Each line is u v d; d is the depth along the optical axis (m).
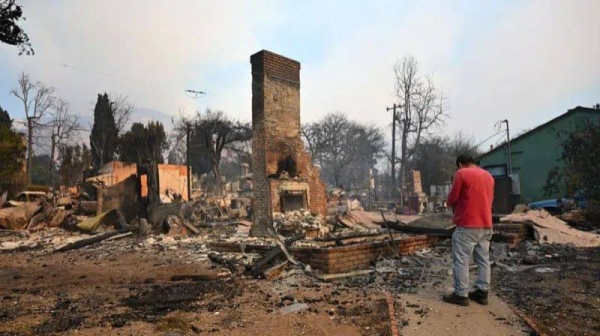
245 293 5.80
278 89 15.25
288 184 14.77
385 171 56.72
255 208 14.64
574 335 3.91
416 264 7.37
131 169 35.25
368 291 5.74
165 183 35.28
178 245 12.23
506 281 6.18
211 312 4.88
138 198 18.53
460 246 5.05
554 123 22.48
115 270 8.08
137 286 6.37
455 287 5.05
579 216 12.89
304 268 7.09
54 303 5.39
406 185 38.62
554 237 9.62
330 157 52.44
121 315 4.79
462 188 5.07
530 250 8.68
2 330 4.25
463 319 4.45
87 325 4.42
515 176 23.17
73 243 12.20
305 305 5.11
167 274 7.41
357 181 54.44
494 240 9.66
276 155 14.88
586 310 4.71
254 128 14.93
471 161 5.52
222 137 44.50
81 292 6.04
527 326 4.19
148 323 4.48
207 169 50.97
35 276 7.53
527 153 23.44
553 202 17.80
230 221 20.39
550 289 5.68
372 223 15.26
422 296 5.39
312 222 13.47
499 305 4.94
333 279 6.47
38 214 18.25
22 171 27.56
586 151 14.12
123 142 47.81
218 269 7.71
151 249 11.51
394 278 6.45
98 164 48.03
